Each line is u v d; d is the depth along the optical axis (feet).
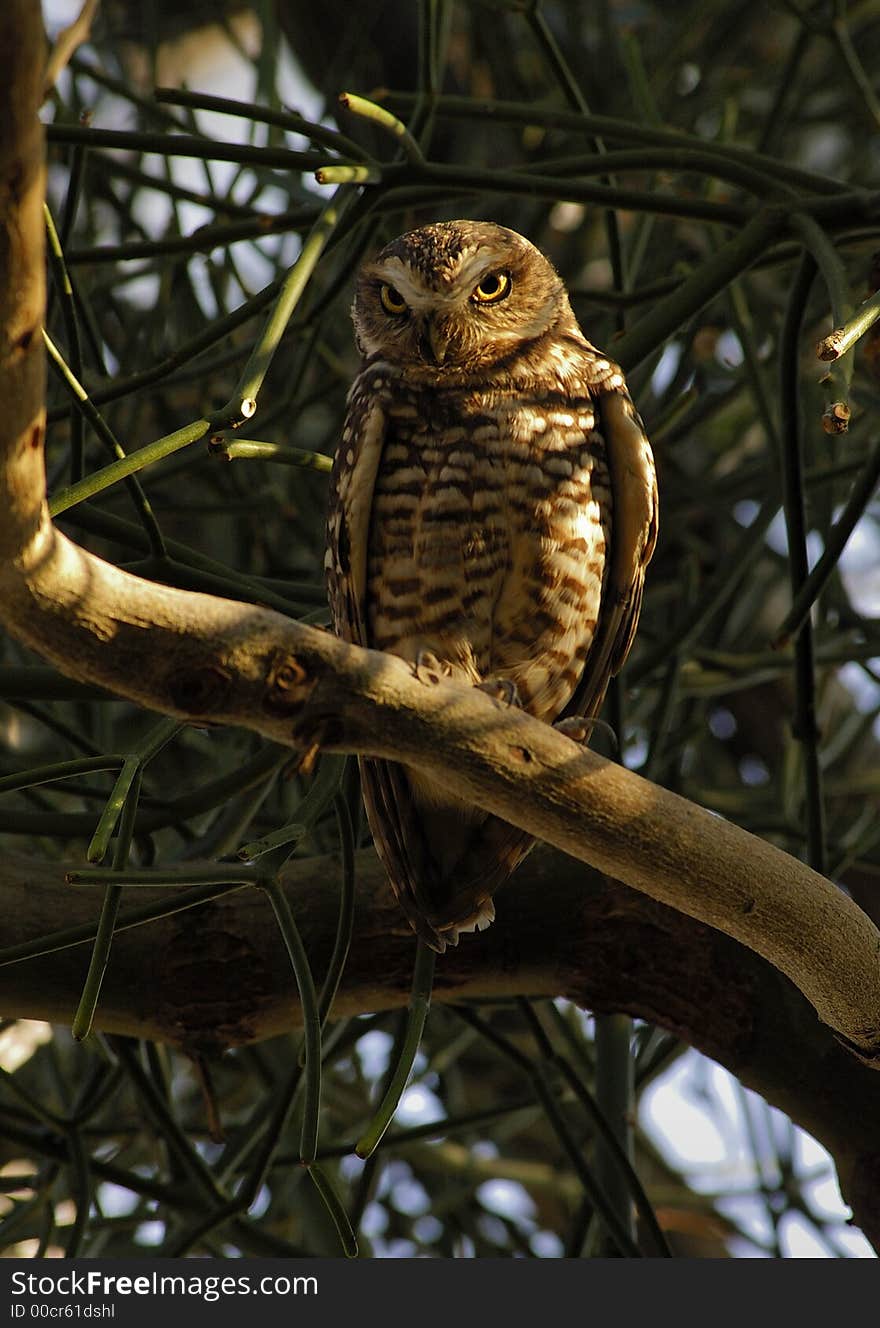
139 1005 21.66
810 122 36.86
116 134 20.20
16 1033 32.19
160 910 17.99
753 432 41.04
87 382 25.67
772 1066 21.97
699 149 22.72
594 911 22.08
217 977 21.67
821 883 17.48
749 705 43.42
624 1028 24.22
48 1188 24.16
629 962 22.12
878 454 19.92
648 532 24.93
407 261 25.81
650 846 16.74
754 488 32.09
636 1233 25.68
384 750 15.52
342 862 20.53
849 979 17.75
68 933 17.84
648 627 33.14
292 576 30.22
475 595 24.40
